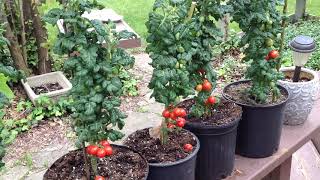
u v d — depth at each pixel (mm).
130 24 5543
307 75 2744
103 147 1658
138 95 3943
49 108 3609
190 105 2352
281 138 2617
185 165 1945
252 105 2316
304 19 5793
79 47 1560
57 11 1556
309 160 3336
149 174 1929
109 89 1581
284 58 4230
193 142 2076
